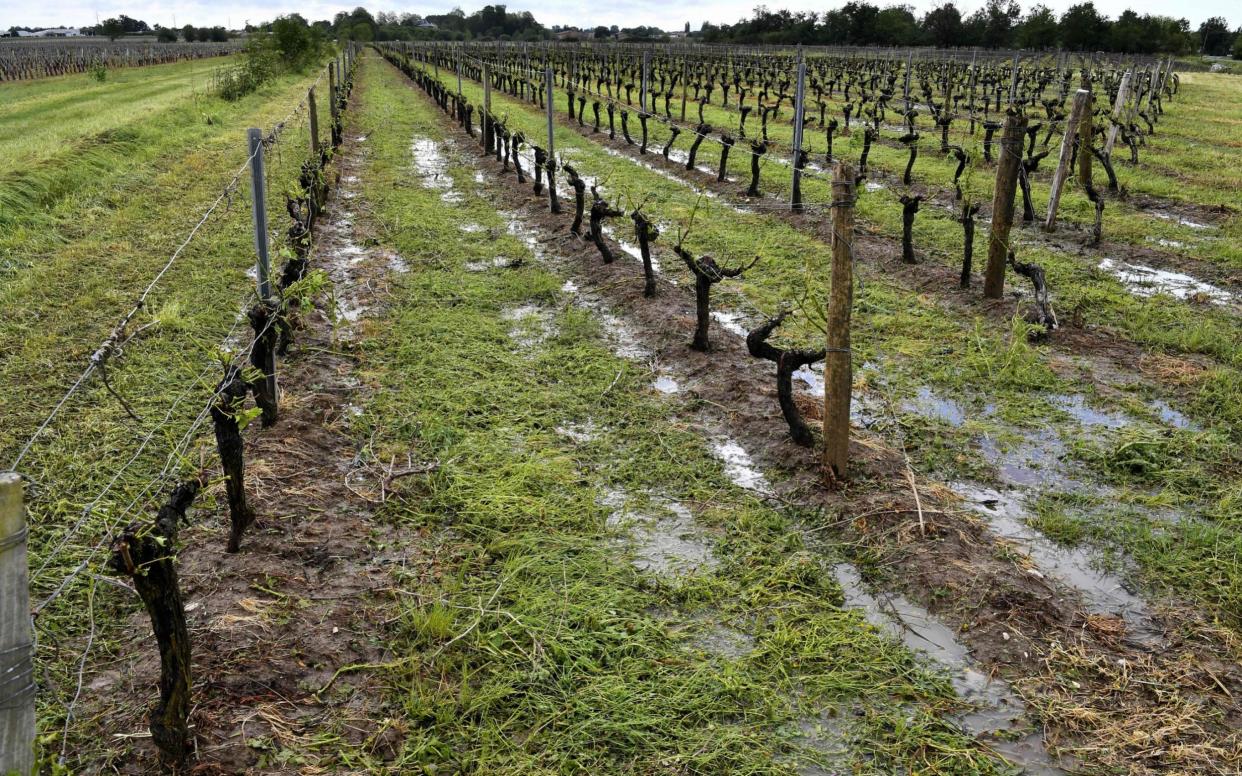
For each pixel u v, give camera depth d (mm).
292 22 48031
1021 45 69500
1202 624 4949
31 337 8758
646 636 4836
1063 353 8953
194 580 5059
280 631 4703
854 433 7203
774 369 8438
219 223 13680
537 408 7641
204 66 66438
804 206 15117
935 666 4668
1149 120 27359
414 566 5402
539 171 16703
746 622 4992
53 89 43156
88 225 13445
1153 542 5719
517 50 71875
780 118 29969
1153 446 6875
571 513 6000
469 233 13891
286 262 9047
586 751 4066
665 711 4301
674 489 6406
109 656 4508
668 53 61938
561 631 4801
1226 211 14945
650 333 9453
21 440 6645
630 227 14094
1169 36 69188
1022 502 6305
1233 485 6383
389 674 4484
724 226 14188
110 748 3924
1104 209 15273
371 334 9242
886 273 11734
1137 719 4273
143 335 8875
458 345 8992
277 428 6945
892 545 5605
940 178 18203
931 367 8586
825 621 4965
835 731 4234
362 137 25000
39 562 5172
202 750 3916
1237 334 9250
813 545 5734
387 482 6336
